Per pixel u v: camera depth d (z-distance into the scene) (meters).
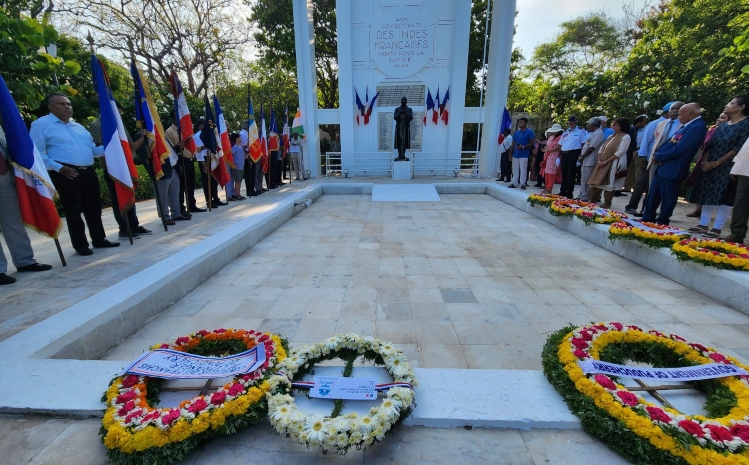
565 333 2.25
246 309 3.21
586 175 7.28
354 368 2.02
